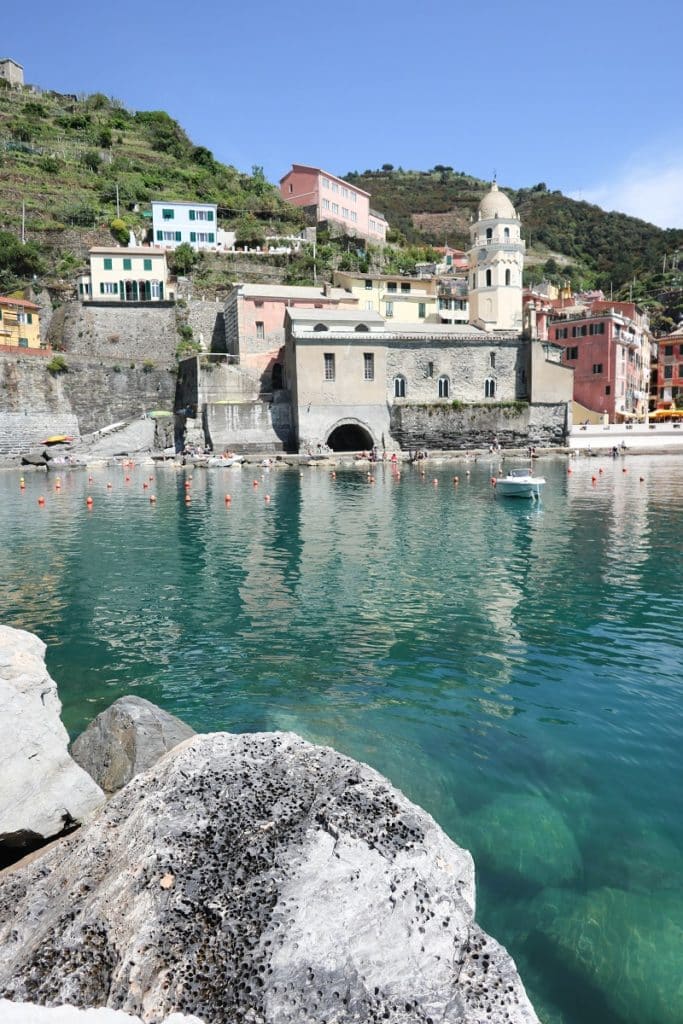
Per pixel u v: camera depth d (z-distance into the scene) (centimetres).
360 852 493
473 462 5959
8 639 1009
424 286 8519
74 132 11294
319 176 10956
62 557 2361
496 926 624
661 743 998
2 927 505
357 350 6262
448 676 1264
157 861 501
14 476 5206
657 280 14125
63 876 542
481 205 7656
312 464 5716
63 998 410
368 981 415
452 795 855
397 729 1046
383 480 4697
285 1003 397
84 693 1212
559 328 8462
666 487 4147
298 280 8575
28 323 6900
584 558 2239
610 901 659
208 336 7756
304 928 436
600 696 1169
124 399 6794
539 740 1008
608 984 559
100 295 7688
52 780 695
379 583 1948
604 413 7912
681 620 1585
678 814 816
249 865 487
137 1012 397
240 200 10656
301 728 1052
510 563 2178
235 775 586
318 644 1450
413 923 454
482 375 6700
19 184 9250
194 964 423
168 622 1622
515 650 1397
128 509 3503
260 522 3047
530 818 804
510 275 7588
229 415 6166
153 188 10331
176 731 888
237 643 1466
